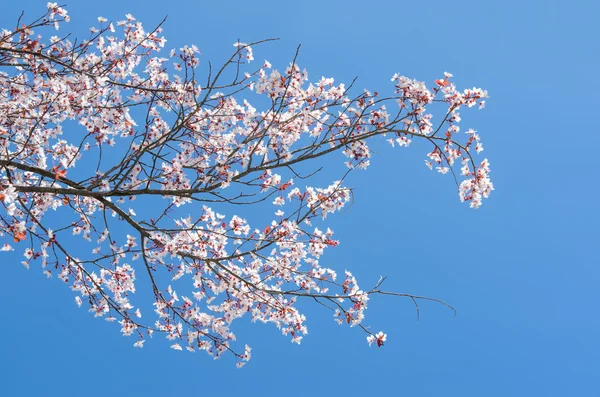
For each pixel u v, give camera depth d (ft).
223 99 27.25
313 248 25.98
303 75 23.27
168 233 24.23
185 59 25.35
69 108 22.13
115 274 27.30
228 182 22.93
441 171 25.05
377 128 23.56
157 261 25.75
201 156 26.63
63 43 25.68
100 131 23.24
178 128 22.85
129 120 23.76
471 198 25.09
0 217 22.75
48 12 24.75
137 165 24.43
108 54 27.17
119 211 23.52
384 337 25.43
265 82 23.16
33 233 24.12
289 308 27.27
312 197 25.64
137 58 27.53
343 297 24.82
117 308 26.02
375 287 24.95
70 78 23.50
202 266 25.79
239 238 24.21
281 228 25.32
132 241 25.68
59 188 21.79
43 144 27.61
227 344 27.43
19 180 23.38
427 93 23.18
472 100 23.11
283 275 27.02
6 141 26.55
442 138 23.65
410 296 24.39
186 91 26.27
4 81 24.94
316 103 24.84
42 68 24.81
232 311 27.94
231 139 27.37
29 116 25.20
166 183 24.27
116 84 23.85
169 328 28.37
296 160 22.90
